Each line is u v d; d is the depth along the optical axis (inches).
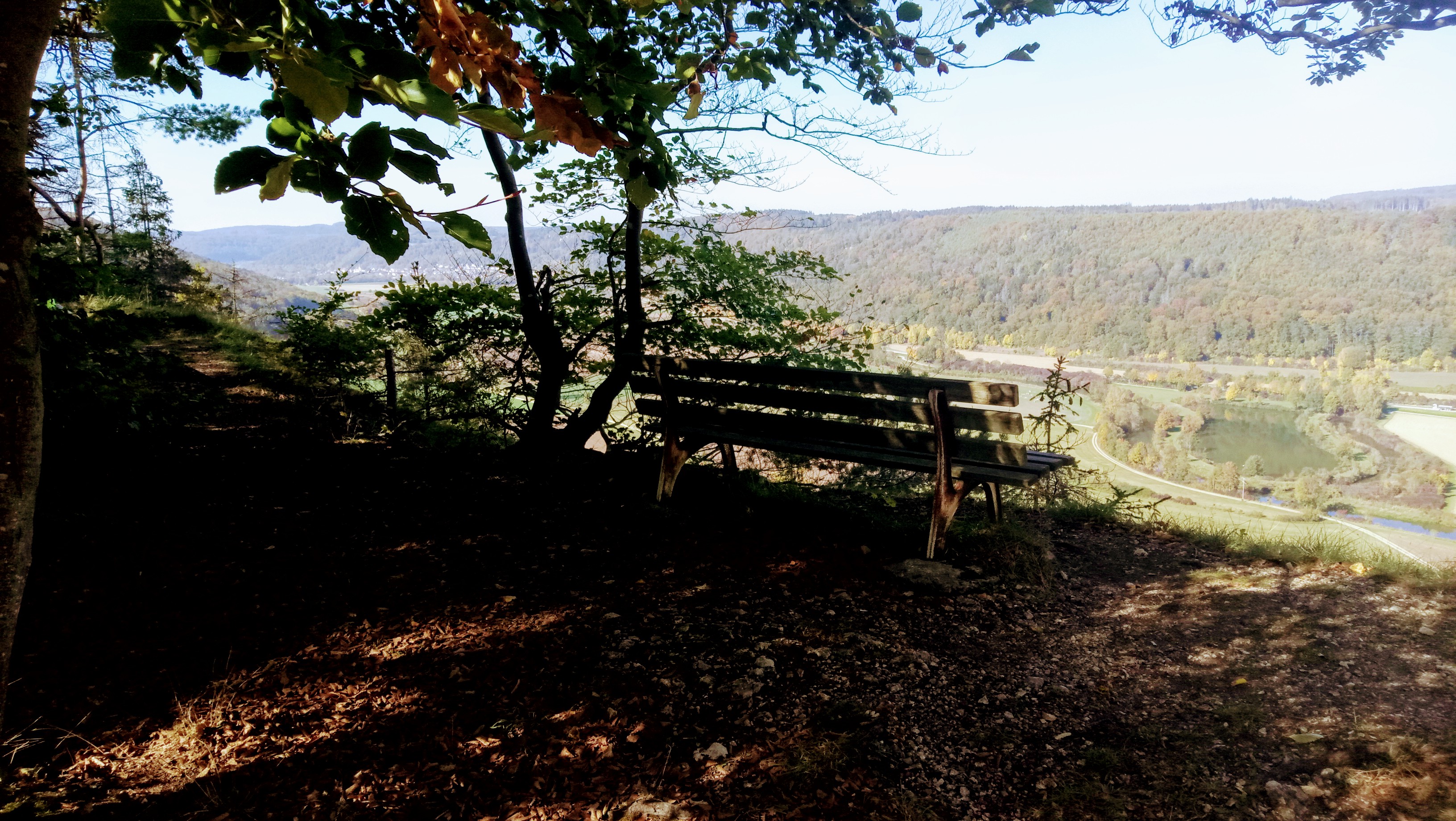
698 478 197.2
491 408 247.4
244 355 409.7
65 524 144.9
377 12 61.2
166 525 152.5
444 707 98.3
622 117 57.5
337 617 121.5
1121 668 109.0
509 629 119.6
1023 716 97.6
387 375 288.8
